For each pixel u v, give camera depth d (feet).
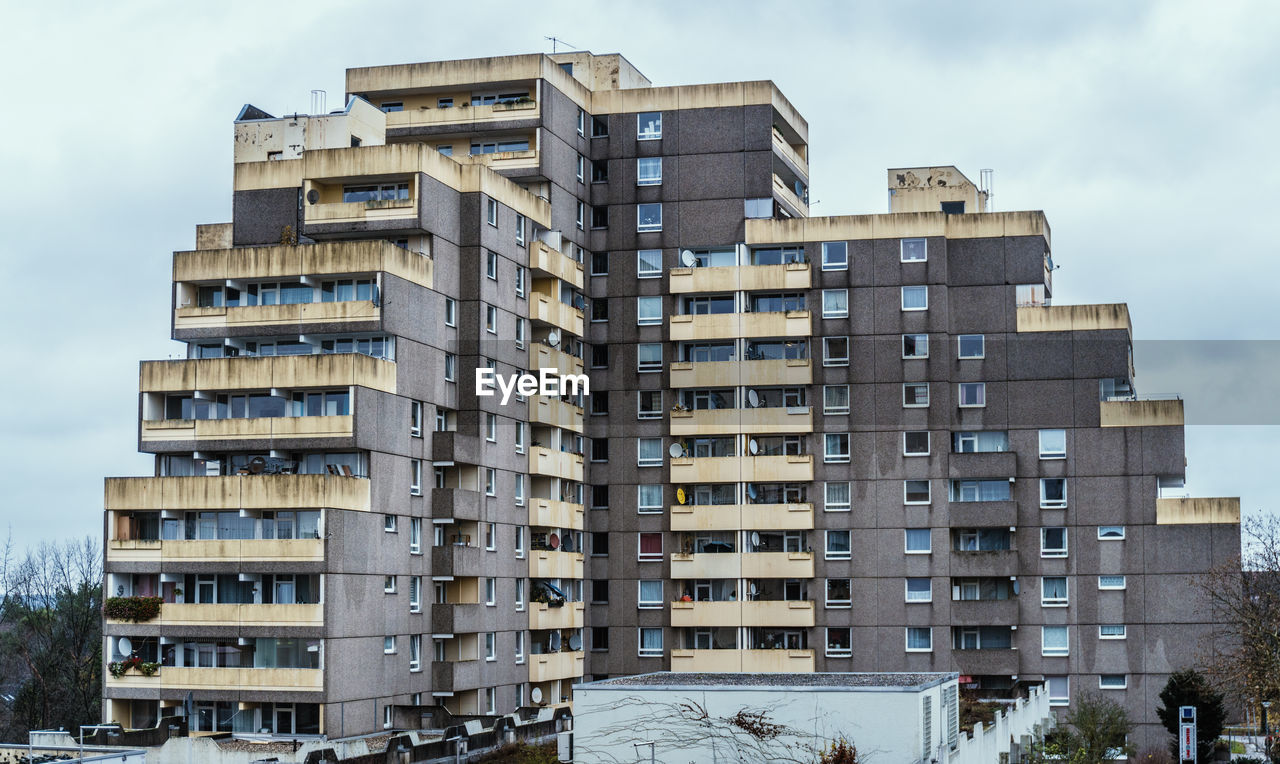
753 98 360.28
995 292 350.64
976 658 342.23
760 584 351.46
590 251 363.56
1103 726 313.12
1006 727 268.62
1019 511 345.51
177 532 275.18
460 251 307.58
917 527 346.13
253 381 275.59
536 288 340.80
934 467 346.54
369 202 295.28
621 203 363.56
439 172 300.20
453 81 348.18
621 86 375.04
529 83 346.74
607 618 354.95
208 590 270.67
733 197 359.05
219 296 288.92
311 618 261.85
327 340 286.05
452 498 292.81
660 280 359.87
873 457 349.00
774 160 365.20
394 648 280.72
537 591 328.70
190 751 244.83
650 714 210.18
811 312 352.28
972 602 343.67
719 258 359.66
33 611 427.74
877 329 350.64
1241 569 324.19
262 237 302.86
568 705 313.94
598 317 362.53
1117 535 341.82
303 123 309.22
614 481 358.02
